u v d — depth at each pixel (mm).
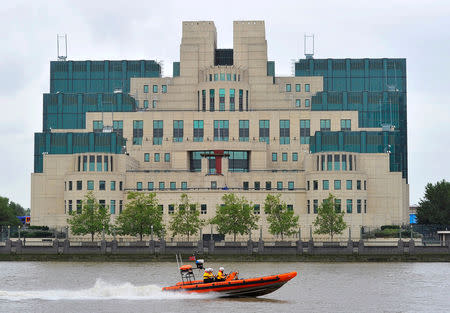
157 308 122938
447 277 170625
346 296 138500
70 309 122875
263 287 130375
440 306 127438
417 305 128250
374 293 142750
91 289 141250
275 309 122250
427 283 158375
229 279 135625
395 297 137500
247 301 130500
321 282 160250
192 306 124625
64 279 165625
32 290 145500
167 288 135750
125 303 128000
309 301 131750
